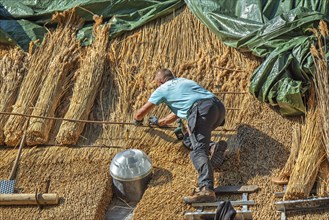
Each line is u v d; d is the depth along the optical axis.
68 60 10.12
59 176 8.73
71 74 10.05
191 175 8.66
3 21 10.92
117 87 9.89
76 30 10.77
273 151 8.84
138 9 11.11
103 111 9.60
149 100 8.80
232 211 7.77
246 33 10.17
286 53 9.55
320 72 9.20
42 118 9.23
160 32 10.71
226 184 8.54
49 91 9.59
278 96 9.17
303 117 9.20
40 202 8.35
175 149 8.95
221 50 10.31
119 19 10.93
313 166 8.36
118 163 8.53
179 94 8.70
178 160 8.85
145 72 10.05
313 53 9.31
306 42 9.59
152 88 9.76
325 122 8.70
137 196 8.60
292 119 9.25
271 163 8.72
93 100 9.63
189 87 8.76
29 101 9.54
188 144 8.84
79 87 9.68
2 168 8.85
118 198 8.70
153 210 8.23
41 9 11.13
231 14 10.63
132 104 9.65
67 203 8.39
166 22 10.89
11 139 9.14
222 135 9.12
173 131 9.20
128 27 10.77
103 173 8.70
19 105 9.52
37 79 9.80
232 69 9.98
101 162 8.85
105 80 10.00
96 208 8.31
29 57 10.34
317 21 9.84
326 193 8.20
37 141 9.12
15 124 9.22
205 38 10.52
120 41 10.62
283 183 8.43
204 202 8.28
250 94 9.56
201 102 8.61
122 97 9.73
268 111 9.36
